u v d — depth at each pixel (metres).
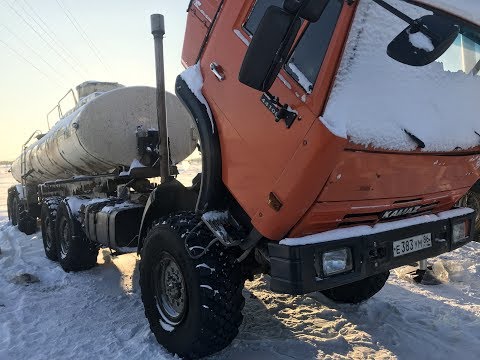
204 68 3.34
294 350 3.37
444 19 2.32
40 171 9.23
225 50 3.14
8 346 3.69
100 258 6.83
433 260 5.70
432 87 2.83
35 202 10.43
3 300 4.98
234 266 3.18
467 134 3.01
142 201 5.20
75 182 7.43
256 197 2.84
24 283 5.64
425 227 3.25
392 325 3.84
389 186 2.90
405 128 2.60
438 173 3.13
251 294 4.71
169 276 3.49
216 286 3.07
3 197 25.50
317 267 2.64
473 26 2.36
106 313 4.45
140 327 3.99
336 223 2.88
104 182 6.21
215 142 3.17
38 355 3.50
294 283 2.57
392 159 2.69
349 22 2.35
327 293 4.47
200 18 3.61
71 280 5.69
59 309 4.59
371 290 4.21
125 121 6.02
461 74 3.01
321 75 2.37
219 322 3.05
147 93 6.20
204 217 3.15
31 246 8.62
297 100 2.50
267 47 2.33
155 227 3.56
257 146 2.80
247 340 3.54
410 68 2.68
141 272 3.70
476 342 3.46
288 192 2.57
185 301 3.20
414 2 2.27
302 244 2.62
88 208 5.45
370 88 2.47
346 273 2.75
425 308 4.22
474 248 6.43
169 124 6.25
